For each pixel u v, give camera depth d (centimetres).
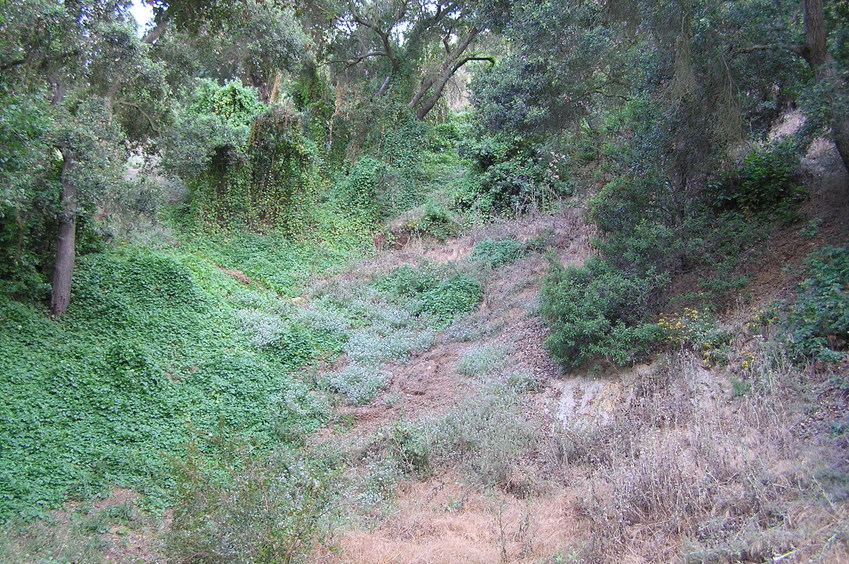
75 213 1452
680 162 1342
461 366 1444
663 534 707
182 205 2222
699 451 812
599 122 1833
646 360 1148
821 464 705
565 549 766
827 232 1166
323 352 1611
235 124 2312
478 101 1822
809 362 911
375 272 2064
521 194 2228
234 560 714
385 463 1114
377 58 2841
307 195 2295
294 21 2239
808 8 1102
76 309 1460
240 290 1861
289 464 891
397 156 2605
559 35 1477
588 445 1023
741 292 1155
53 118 1337
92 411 1205
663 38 1208
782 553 602
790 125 1567
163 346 1457
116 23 1437
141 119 1766
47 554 869
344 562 816
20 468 1038
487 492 998
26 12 1224
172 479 1098
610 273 1284
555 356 1270
